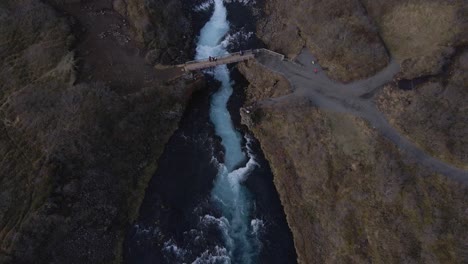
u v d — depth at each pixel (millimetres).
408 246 62531
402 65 78375
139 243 71438
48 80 82688
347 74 80938
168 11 92750
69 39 88312
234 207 74062
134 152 79688
